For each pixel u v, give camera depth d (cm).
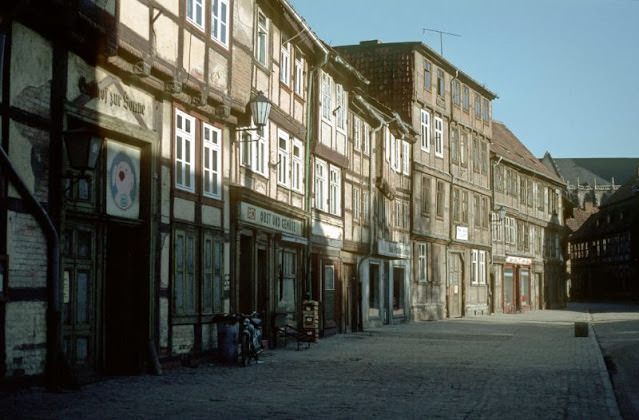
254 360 1766
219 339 1688
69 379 1188
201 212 1675
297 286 2412
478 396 1228
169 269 1529
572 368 1678
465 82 4822
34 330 1138
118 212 1382
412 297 3988
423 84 4175
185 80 1545
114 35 1293
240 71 1844
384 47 4075
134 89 1426
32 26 1136
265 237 2103
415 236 3991
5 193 1082
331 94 2808
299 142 2462
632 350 2273
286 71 2331
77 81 1248
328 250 2778
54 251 1168
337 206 2917
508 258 5547
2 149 1066
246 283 1989
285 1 2153
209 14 1673
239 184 1914
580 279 11069
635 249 9031
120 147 1391
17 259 1104
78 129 1202
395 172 3744
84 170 1197
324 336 2711
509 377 1498
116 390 1216
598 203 14288
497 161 5334
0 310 1066
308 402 1143
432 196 4259
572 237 11306
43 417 949
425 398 1200
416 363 1761
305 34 2398
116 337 1429
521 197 5953
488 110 5256
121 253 1443
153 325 1452
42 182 1167
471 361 1822
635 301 8919
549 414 1055
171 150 1549
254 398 1173
